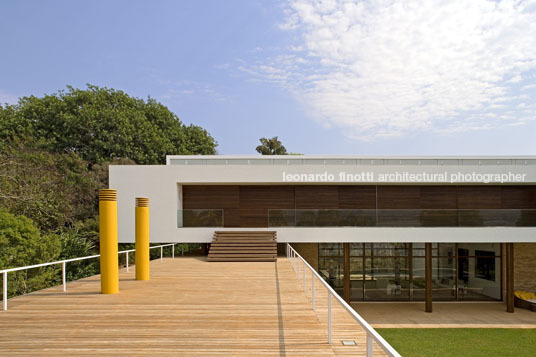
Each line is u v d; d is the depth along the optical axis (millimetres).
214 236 16828
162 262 14586
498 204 19406
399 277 19406
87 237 25266
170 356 4539
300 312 6719
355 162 20250
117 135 32406
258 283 9734
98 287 9102
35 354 4633
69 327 5773
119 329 5660
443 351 11469
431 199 19406
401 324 14867
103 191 8336
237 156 20375
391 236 16844
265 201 19172
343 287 18719
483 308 17781
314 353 4656
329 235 17016
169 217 17469
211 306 7152
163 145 34375
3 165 21688
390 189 19391
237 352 4680
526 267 19672
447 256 19531
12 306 7152
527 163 20031
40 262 17641
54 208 23531
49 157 27359
